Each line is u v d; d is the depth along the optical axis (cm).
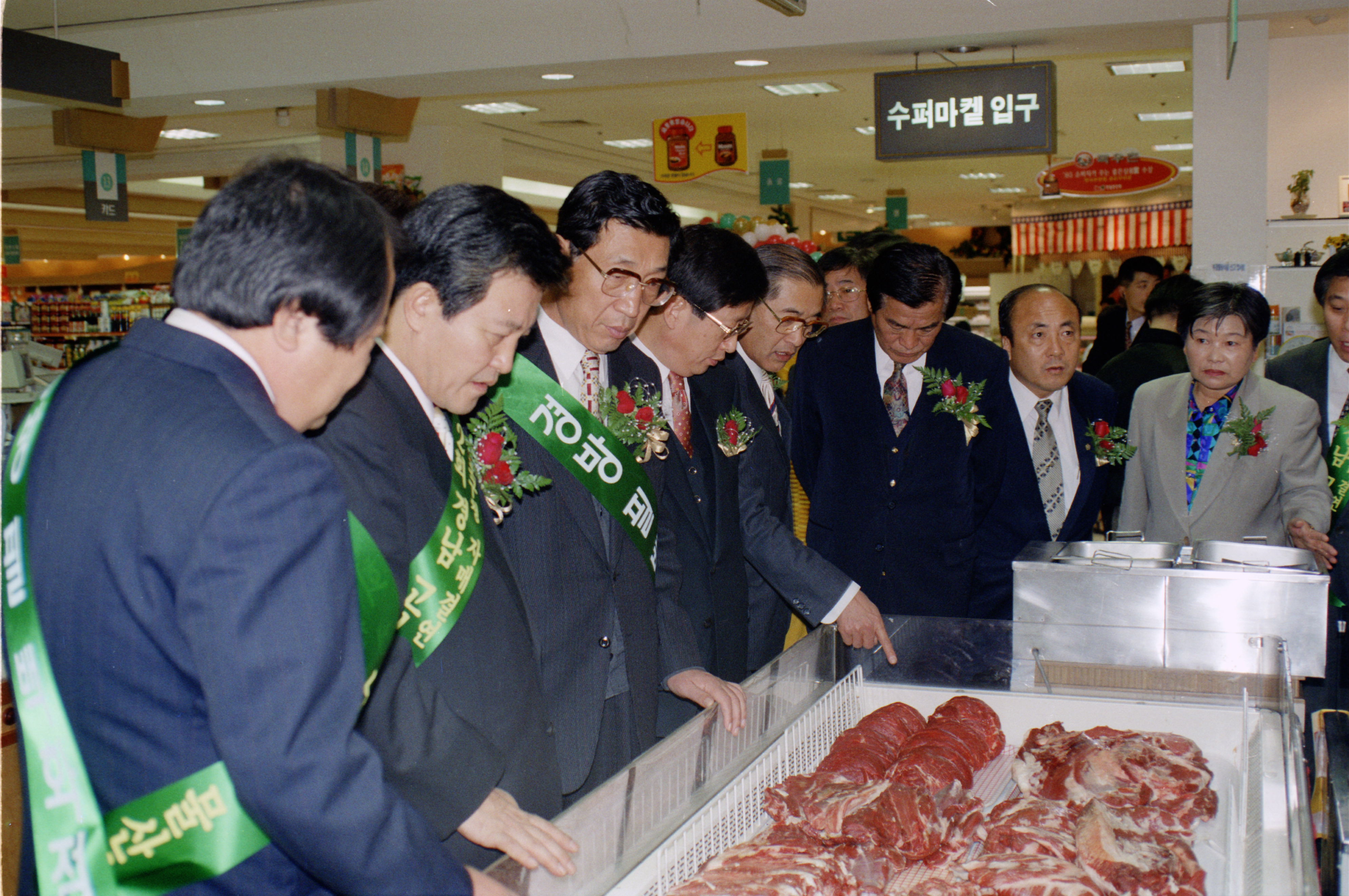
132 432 96
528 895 113
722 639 216
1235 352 259
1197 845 148
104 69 447
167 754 97
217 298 98
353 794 96
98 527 95
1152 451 280
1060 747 170
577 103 873
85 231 1429
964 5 521
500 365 139
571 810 124
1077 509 272
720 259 200
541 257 133
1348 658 262
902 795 149
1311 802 146
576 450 178
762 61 578
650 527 187
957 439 270
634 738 181
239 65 632
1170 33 523
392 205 140
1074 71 792
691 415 220
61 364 545
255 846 101
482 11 589
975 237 2025
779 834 148
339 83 624
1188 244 1417
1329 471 280
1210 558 206
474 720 138
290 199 98
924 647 202
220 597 91
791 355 252
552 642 171
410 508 134
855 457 276
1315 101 618
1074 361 267
